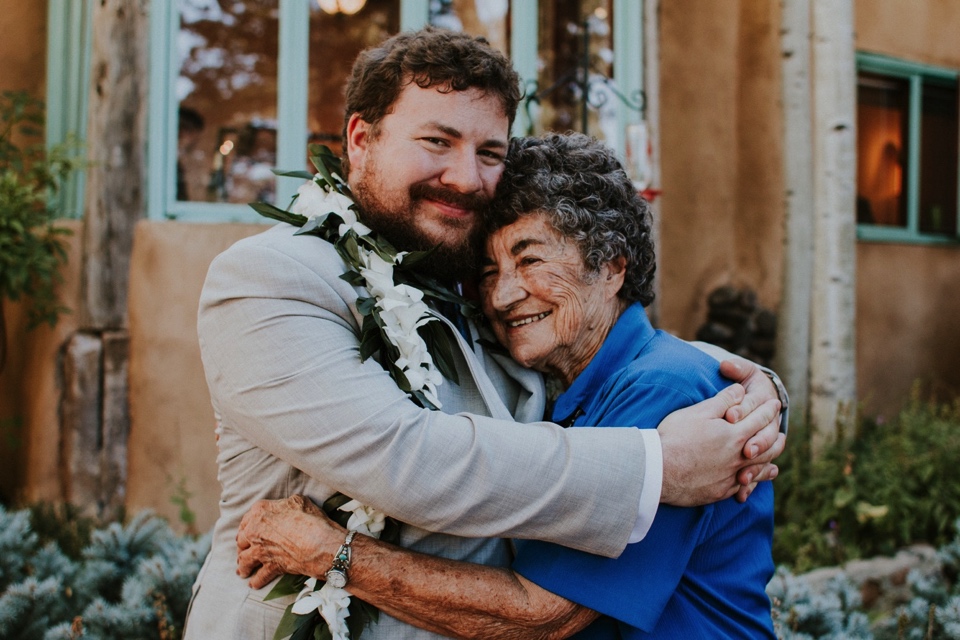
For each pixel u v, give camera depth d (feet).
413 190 5.00
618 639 4.81
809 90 15.57
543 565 4.58
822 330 15.26
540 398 5.36
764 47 16.48
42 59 13.19
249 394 4.49
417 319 4.89
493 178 5.18
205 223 12.39
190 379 12.27
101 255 12.12
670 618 4.77
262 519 4.71
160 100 12.54
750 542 5.19
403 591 4.50
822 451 14.14
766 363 16.15
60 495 12.12
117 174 12.16
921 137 19.85
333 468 4.35
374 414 4.33
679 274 16.71
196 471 12.24
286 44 13.23
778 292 15.98
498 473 4.24
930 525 13.28
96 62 12.09
